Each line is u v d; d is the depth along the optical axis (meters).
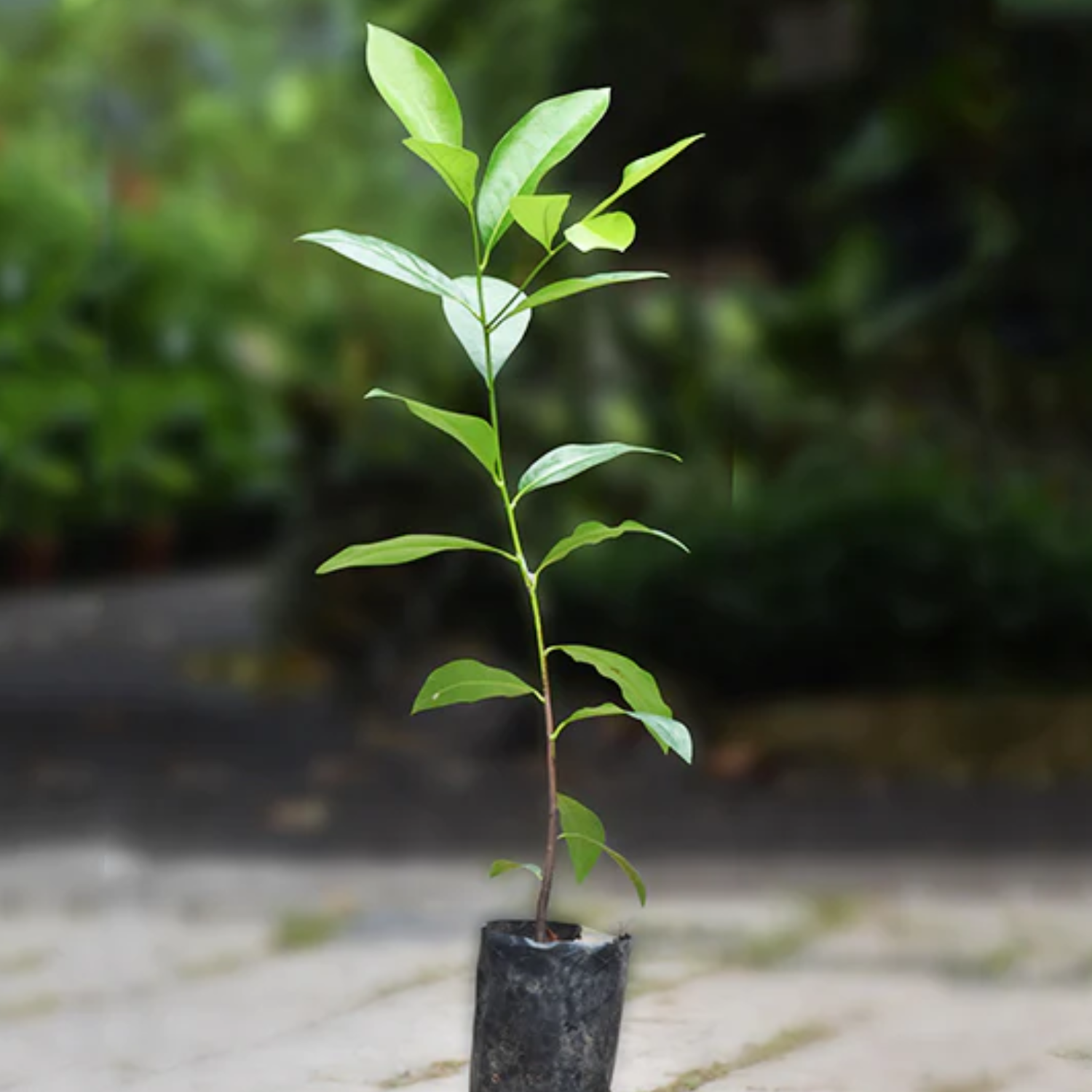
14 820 5.83
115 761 7.01
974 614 7.46
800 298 8.91
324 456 8.64
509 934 2.62
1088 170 7.77
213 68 8.74
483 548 2.47
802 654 7.59
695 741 7.14
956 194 8.34
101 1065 3.22
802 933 4.30
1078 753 6.67
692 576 7.68
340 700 8.44
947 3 7.45
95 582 15.55
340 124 8.16
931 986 3.84
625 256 8.59
